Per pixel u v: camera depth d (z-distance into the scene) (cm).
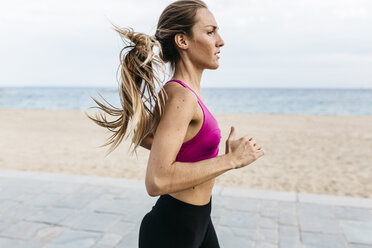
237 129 1428
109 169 696
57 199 422
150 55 111
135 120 111
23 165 735
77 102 4553
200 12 117
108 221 355
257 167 727
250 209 392
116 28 115
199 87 128
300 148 973
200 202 127
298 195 441
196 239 126
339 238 318
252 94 8038
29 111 2486
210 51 118
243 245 304
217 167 103
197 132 115
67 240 312
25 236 320
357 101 4994
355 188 571
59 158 813
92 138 1159
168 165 99
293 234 326
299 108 3703
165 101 110
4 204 403
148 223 128
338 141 1109
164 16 121
